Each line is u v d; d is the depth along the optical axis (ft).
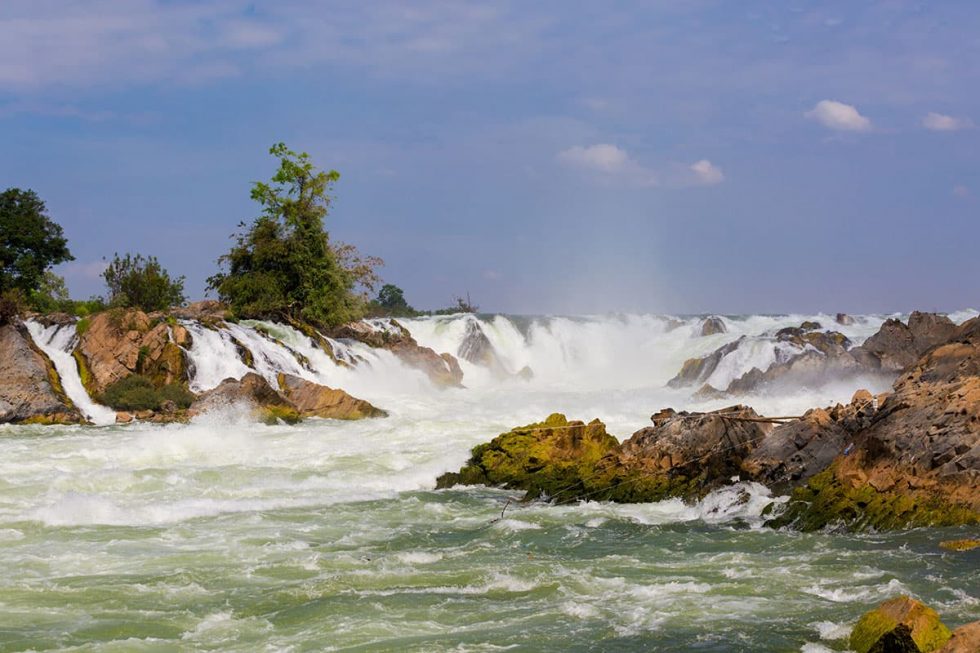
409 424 157.89
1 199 272.51
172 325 201.46
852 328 263.49
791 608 68.85
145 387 189.37
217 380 198.18
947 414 94.32
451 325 276.82
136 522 101.19
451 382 246.47
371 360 238.89
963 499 88.33
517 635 65.26
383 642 64.64
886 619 57.88
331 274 251.39
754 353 223.51
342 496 116.16
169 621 69.82
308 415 187.01
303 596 75.10
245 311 242.17
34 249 270.67
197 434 146.41
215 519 103.19
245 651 63.98
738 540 90.79
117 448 140.15
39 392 180.04
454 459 129.29
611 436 126.31
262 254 247.91
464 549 90.58
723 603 70.44
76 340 198.08
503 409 188.75
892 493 92.43
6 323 189.98
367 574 80.43
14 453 138.82
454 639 64.85
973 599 68.90
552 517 103.24
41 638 66.39
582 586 76.13
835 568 78.59
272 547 90.89
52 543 91.50
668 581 76.79
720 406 178.91
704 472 108.99
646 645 62.69
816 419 107.04
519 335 281.54
